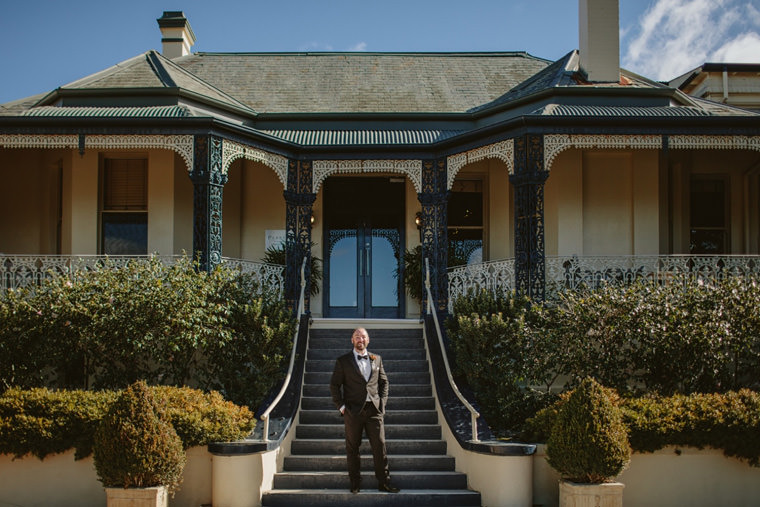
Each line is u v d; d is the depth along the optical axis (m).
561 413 9.41
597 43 15.31
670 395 11.33
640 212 15.35
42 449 9.61
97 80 15.11
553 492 9.80
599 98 14.71
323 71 19.12
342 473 10.27
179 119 13.15
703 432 9.74
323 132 16.34
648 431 9.67
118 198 15.14
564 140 13.36
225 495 9.45
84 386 12.44
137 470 8.79
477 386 11.90
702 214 16.47
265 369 11.88
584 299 11.95
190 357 11.96
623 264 14.45
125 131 13.37
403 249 17.42
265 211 16.75
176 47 20.56
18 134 13.45
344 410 9.95
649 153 15.48
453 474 10.30
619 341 11.42
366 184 17.58
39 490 9.68
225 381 11.80
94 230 14.95
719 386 11.39
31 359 11.24
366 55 20.17
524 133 13.25
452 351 12.93
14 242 15.81
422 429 11.55
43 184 15.90
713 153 16.38
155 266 12.10
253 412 11.49
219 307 11.82
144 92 14.52
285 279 15.00
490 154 14.06
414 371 13.31
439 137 15.70
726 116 13.36
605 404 9.28
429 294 14.45
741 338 11.37
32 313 11.31
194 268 12.86
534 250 13.00
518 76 19.05
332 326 14.70
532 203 13.12
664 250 15.53
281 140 14.66
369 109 16.95
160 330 11.43
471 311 12.75
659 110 14.12
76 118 13.18
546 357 11.65
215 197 13.39
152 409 9.19
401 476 10.26
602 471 9.00
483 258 16.80
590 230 15.35
